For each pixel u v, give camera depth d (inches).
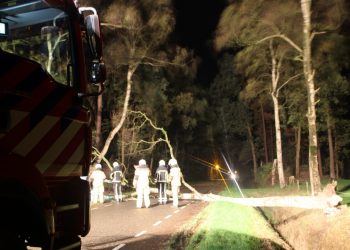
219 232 524.7
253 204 868.0
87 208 265.3
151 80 1609.3
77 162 261.1
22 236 212.2
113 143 1624.0
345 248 573.9
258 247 478.3
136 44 1181.7
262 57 1352.1
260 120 2341.3
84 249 464.1
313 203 775.7
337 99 1502.2
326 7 948.6
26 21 268.7
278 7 988.6
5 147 209.2
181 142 2289.6
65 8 263.0
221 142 2610.7
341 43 1033.5
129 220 697.6
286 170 1953.7
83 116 265.0
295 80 1439.5
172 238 528.7
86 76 271.0
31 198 205.9
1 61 210.5
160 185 965.8
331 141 1633.9
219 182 2309.3
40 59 266.5
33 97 225.6
